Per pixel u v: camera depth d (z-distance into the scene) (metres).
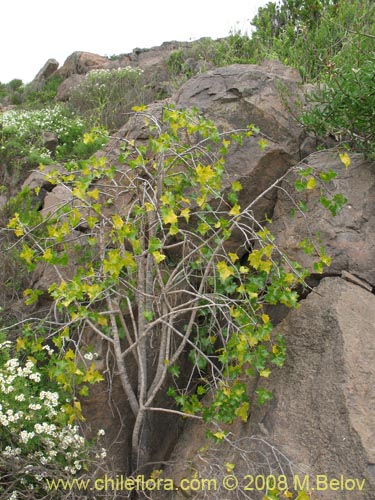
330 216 4.35
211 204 4.56
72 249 4.79
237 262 4.59
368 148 4.62
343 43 5.88
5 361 4.07
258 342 3.97
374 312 3.78
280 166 4.75
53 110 9.77
